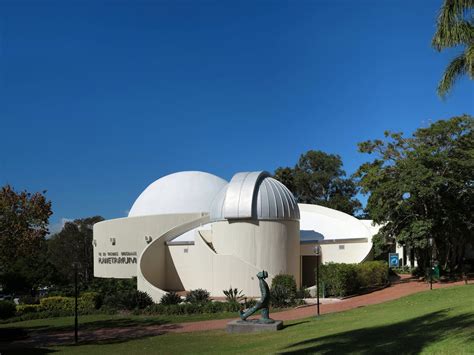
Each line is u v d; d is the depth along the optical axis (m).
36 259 57.44
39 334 21.20
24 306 29.86
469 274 32.19
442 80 18.38
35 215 23.56
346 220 36.41
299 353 11.88
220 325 20.16
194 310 24.47
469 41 17.06
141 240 37.81
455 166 28.50
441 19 16.66
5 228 22.50
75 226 69.56
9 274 54.31
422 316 15.41
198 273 30.38
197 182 42.66
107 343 17.75
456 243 32.72
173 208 40.56
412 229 28.70
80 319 25.41
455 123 29.42
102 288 33.56
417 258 35.28
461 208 29.59
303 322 18.70
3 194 23.03
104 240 39.81
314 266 33.62
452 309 15.91
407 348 10.37
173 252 33.12
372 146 32.38
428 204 29.91
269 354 12.30
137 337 18.77
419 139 31.08
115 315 26.14
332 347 11.98
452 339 10.53
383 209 30.20
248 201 28.66
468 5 16.23
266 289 17.97
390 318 16.30
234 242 28.98
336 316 19.50
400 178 29.30
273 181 30.61
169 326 21.08
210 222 31.81
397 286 29.83
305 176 69.00
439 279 30.36
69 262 65.88
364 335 13.20
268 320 17.80
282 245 29.12
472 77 16.84
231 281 28.16
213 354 13.38
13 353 15.96
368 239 33.25
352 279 27.78
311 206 38.81
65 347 17.28
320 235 34.25
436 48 17.16
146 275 31.38
